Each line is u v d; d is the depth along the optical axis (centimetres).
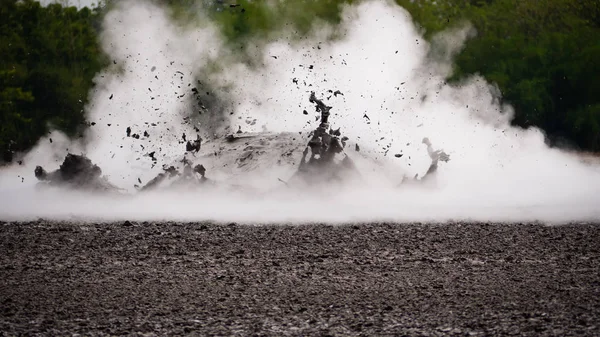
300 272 5997
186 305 5100
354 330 4562
